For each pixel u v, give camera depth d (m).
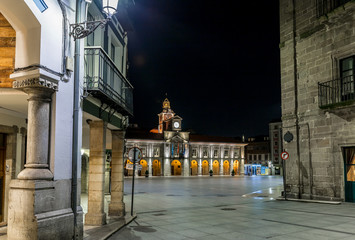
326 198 15.45
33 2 5.97
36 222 5.86
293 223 10.14
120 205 11.68
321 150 15.93
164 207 14.96
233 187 30.77
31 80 6.26
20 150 9.53
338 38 15.47
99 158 10.06
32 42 6.27
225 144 76.25
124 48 14.11
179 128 71.12
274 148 84.44
